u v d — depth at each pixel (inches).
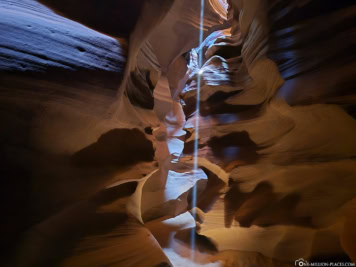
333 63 105.3
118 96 134.5
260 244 203.5
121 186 169.0
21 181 104.5
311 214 172.4
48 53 107.2
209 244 254.5
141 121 185.8
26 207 105.4
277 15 132.6
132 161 164.4
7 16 103.9
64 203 121.7
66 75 109.9
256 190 202.4
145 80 229.8
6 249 97.1
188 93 278.8
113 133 154.9
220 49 280.5
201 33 403.2
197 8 356.5
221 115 236.4
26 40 103.0
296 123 150.3
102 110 129.6
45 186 113.4
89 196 135.5
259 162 195.3
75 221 128.6
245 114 213.6
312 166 157.9
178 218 372.8
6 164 100.3
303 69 118.1
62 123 115.7
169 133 565.3
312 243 182.9
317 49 111.3
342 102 110.2
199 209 237.9
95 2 150.5
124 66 139.3
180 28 376.8
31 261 104.0
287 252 190.7
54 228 116.9
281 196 187.8
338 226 174.1
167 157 418.9
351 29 98.7
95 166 138.6
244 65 226.1
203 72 255.8
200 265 217.5
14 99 96.8
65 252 116.6
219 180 243.0
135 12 161.3
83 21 140.9
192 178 445.7
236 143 219.9
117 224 151.0
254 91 201.8
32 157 108.4
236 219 202.4
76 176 128.1
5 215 98.9
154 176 364.5
